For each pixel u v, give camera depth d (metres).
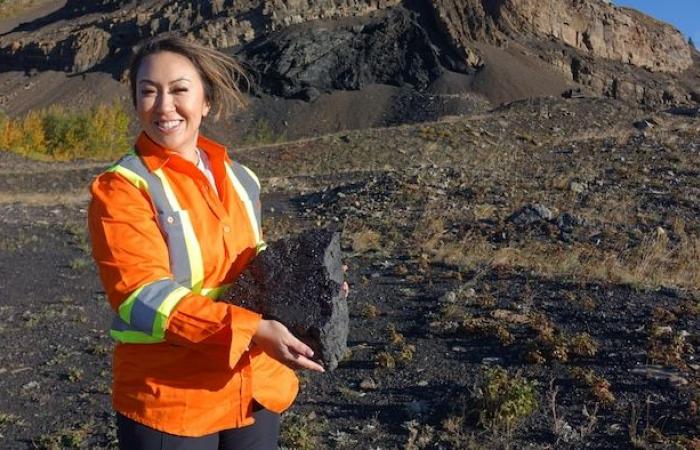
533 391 4.94
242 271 2.25
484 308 6.98
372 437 4.71
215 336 1.99
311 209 13.75
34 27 121.69
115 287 2.04
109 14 110.12
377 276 8.48
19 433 5.19
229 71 2.39
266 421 2.34
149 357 2.14
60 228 13.92
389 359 5.79
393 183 14.16
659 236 9.45
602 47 102.00
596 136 20.05
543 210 10.51
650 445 4.33
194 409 2.14
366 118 82.50
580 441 4.45
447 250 9.22
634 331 6.06
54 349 7.04
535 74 91.62
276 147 24.88
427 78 87.81
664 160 15.38
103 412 5.49
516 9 98.12
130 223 2.07
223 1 96.12
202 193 2.22
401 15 92.19
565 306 6.84
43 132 38.00
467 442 4.52
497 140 23.12
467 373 5.54
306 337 2.12
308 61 86.50
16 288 9.65
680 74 107.88
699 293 7.09
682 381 5.08
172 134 2.20
